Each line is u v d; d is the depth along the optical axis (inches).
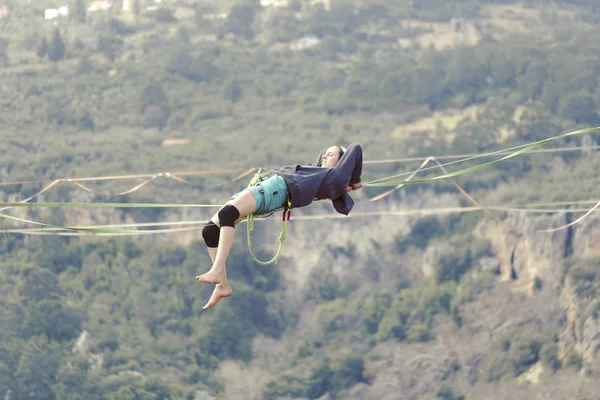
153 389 6683.1
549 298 7751.0
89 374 6609.3
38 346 6688.0
